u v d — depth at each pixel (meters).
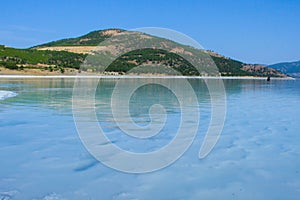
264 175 5.09
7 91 20.78
